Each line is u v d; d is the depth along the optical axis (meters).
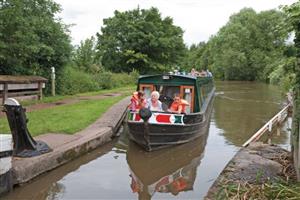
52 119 13.86
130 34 44.22
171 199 8.30
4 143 7.73
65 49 21.95
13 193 8.16
